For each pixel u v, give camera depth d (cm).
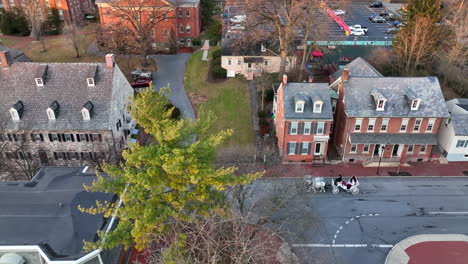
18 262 2459
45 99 4275
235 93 5806
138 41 6731
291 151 4391
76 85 4316
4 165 4053
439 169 4316
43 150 4341
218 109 5412
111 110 4244
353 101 4200
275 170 4219
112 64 4350
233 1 5888
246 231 2867
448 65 5753
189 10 7406
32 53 7150
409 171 4288
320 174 4241
